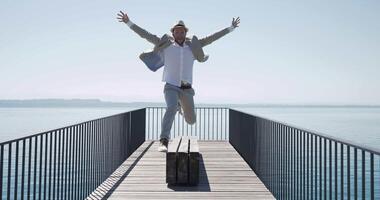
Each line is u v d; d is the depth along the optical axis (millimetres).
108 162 7195
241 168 8227
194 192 6137
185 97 7133
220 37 6941
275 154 5957
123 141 9008
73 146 5074
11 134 58875
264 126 6773
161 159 9383
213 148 11477
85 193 5734
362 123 107688
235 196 5906
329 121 126812
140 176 7332
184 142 7812
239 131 10391
